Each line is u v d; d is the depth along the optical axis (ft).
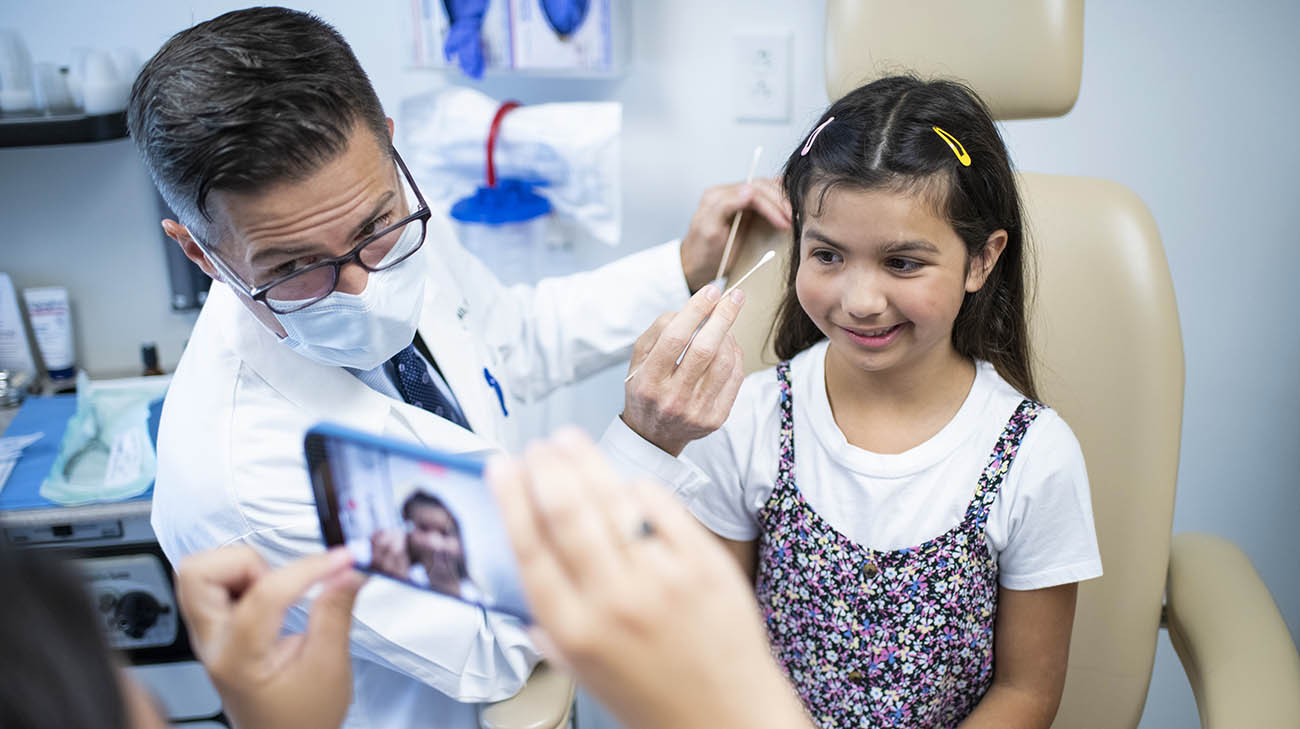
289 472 3.43
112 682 1.14
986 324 3.58
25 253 5.73
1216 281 5.16
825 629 3.55
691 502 3.63
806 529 3.57
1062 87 3.94
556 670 3.60
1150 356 3.92
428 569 2.02
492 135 4.96
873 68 4.08
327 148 2.86
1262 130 4.86
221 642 1.89
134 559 4.82
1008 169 3.37
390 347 3.43
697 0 5.08
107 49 5.41
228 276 3.16
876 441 3.54
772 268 4.26
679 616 1.28
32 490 4.81
